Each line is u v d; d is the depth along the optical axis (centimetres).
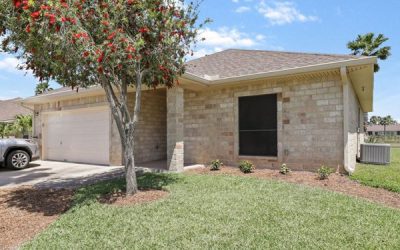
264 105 980
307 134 886
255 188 663
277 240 371
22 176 905
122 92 630
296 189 652
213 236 382
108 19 536
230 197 579
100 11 539
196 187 676
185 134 1162
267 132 973
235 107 1034
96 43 551
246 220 443
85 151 1244
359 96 1339
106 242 371
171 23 598
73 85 660
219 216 461
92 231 410
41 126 1434
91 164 1192
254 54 1225
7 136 2358
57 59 536
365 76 900
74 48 499
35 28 473
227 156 1054
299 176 810
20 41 539
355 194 632
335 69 797
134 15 592
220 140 1072
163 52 626
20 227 452
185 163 1145
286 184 708
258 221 439
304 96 893
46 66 585
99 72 539
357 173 850
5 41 544
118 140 1116
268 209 498
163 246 355
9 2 482
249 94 1002
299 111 902
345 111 815
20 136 2286
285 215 468
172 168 945
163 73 657
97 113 1202
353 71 829
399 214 484
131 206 526
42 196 639
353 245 358
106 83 601
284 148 930
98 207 523
